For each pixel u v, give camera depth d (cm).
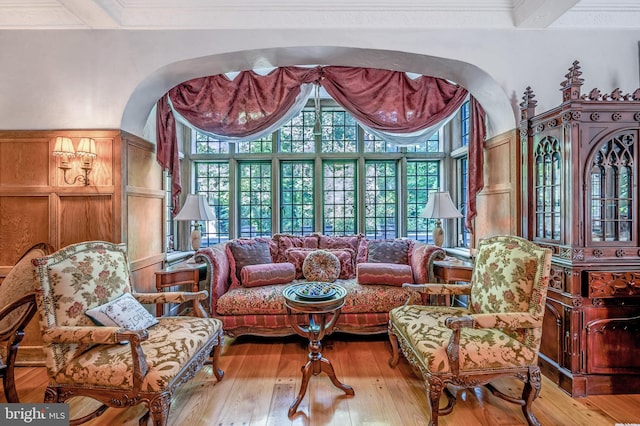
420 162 413
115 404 155
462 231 395
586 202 203
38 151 253
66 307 167
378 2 253
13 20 249
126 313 185
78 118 254
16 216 253
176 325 198
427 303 286
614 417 183
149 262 297
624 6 251
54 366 159
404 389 212
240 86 324
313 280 310
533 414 180
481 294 208
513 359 170
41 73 253
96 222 253
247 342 286
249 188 416
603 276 198
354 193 412
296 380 223
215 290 283
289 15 256
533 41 259
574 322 203
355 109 321
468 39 260
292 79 320
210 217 346
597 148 203
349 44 259
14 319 201
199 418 183
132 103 262
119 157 254
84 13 233
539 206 237
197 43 259
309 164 413
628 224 206
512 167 260
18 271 213
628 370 202
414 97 321
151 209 303
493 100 276
